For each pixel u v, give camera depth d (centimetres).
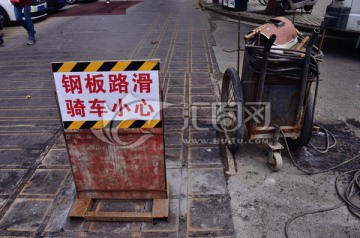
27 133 418
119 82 243
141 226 273
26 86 569
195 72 615
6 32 997
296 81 321
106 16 1241
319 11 1114
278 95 327
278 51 320
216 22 1073
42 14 1130
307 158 360
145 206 293
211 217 281
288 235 263
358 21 627
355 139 395
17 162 359
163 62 676
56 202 300
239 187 317
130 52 749
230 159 358
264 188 315
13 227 275
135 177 277
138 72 240
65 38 898
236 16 1102
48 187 320
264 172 338
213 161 352
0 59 729
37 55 750
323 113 456
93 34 938
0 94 538
